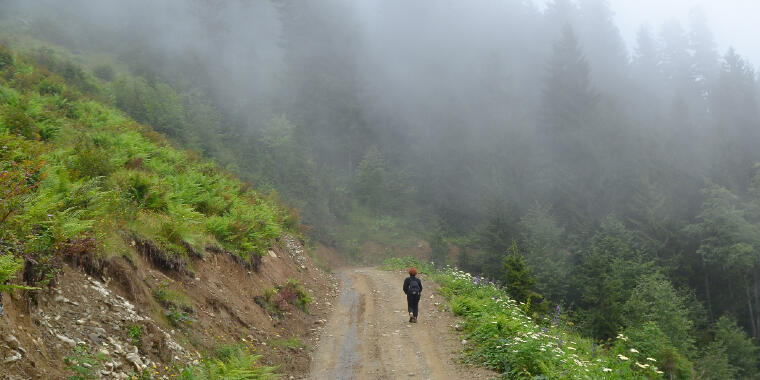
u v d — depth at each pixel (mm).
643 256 40031
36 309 4723
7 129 10656
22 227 5051
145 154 13773
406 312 12102
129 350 5312
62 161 9445
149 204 9758
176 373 5695
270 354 8141
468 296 12680
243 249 11688
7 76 18562
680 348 23312
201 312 7707
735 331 33469
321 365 8219
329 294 15125
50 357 4332
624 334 14602
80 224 5891
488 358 7797
